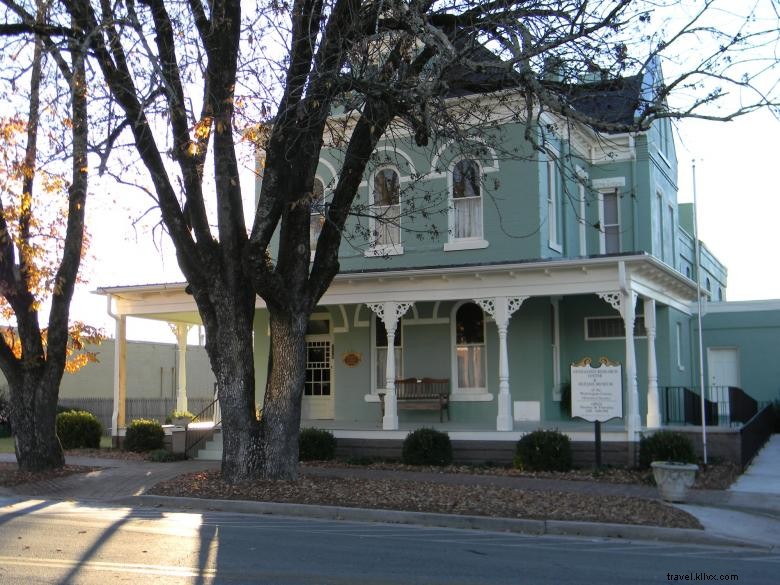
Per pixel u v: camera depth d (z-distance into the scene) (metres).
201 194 13.84
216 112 12.85
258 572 8.24
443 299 18.69
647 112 12.20
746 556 9.68
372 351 21.88
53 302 17.42
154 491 14.23
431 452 17.48
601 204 23.67
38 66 15.34
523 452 16.75
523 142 19.98
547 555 9.49
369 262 21.42
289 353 14.26
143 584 7.65
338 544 9.98
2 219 16.23
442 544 10.14
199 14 12.79
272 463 14.16
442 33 12.02
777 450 20.75
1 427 29.86
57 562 8.66
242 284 14.05
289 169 13.83
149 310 21.81
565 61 12.90
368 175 20.27
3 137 16.09
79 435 21.86
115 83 12.78
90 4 12.98
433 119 13.34
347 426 19.98
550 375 20.44
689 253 30.06
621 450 16.84
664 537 10.77
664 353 21.95
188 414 24.33
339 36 13.21
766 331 26.47
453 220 20.70
